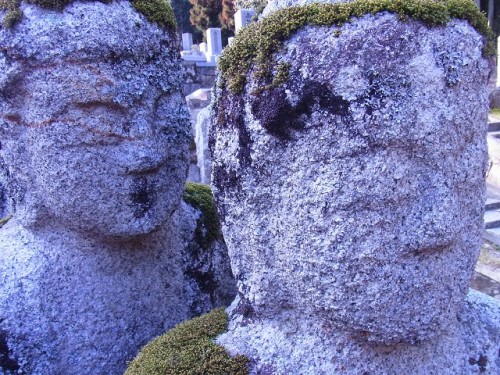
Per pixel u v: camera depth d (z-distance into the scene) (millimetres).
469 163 777
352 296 760
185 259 1370
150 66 1104
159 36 1124
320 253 757
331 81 704
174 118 1192
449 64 721
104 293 1152
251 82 777
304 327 857
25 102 1019
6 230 1197
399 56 695
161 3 1160
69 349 1104
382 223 729
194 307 1376
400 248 738
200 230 1428
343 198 725
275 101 741
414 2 721
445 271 789
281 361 854
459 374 921
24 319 1055
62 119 1006
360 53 696
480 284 2314
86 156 1030
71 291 1115
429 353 891
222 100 842
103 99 1014
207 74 6590
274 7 1015
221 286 1474
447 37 724
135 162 1070
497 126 4520
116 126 1045
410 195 730
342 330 817
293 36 747
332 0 880
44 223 1119
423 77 704
